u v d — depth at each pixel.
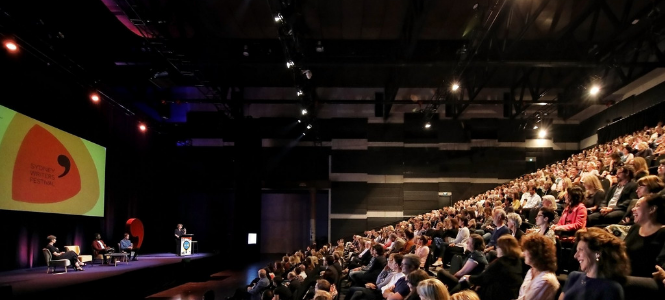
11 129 10.45
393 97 17.89
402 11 12.80
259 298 8.71
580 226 4.83
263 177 21.45
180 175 20.83
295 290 7.48
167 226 19.97
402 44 13.82
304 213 23.48
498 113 21.48
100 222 14.47
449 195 21.39
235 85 20.02
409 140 21.94
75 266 10.81
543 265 3.16
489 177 21.28
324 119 22.00
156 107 19.06
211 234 22.12
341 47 15.21
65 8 10.44
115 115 15.30
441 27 13.62
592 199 6.15
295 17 10.66
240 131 19.94
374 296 5.97
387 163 21.81
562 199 8.28
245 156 19.83
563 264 4.53
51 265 10.36
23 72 10.80
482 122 21.47
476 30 11.51
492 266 3.93
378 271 6.93
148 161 17.92
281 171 21.55
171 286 13.29
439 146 21.77
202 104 20.89
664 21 12.27
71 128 12.85
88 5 10.92
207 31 13.86
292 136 21.61
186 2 12.17
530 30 13.49
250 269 18.22
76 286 8.26
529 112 20.98
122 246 14.04
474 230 7.25
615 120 17.98
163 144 19.50
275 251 23.36
